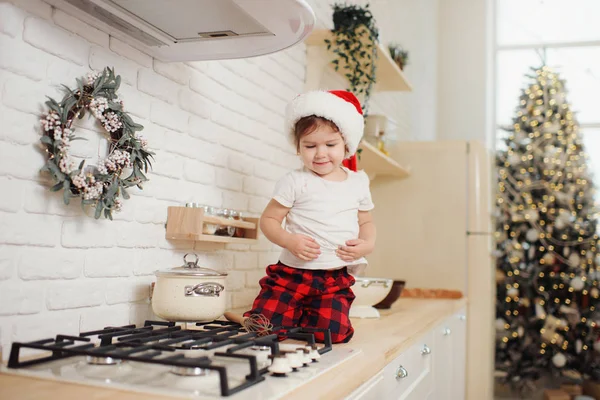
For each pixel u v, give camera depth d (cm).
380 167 325
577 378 448
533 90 467
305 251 154
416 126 512
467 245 343
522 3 641
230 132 200
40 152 124
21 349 118
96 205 135
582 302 459
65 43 130
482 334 337
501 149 470
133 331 127
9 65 116
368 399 129
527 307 461
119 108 139
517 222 455
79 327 136
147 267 159
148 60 159
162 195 165
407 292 337
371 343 154
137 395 88
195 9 130
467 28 619
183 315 143
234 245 204
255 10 130
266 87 226
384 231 353
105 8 128
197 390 91
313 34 251
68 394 88
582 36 622
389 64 290
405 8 464
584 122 598
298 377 103
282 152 241
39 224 125
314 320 155
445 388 254
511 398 468
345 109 159
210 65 188
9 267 118
